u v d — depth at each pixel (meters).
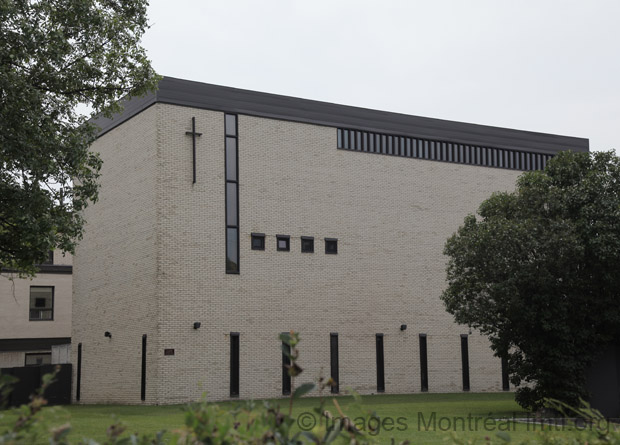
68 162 21.91
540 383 23.41
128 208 30.00
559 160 25.39
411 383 32.56
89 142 23.02
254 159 30.23
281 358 29.59
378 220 32.88
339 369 30.94
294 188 31.00
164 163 28.33
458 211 34.97
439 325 33.66
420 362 32.97
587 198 23.38
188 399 27.50
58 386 32.75
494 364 34.69
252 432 5.21
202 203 28.83
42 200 20.94
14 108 20.08
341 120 32.53
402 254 33.25
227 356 28.47
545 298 22.59
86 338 32.72
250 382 28.75
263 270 29.80
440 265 34.12
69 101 23.12
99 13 22.38
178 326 27.75
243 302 29.16
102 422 16.08
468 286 23.78
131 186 29.88
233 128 30.05
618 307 23.39
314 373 30.22
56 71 21.88
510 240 22.64
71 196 22.53
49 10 21.45
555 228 22.70
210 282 28.56
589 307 23.47
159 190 28.09
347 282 31.72
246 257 29.48
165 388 27.19
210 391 27.84
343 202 32.12
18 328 42.91
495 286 22.28
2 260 23.59
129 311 29.47
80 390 32.69
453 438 7.23
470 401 27.84
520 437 14.06
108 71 23.09
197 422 5.16
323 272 31.19
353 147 32.88
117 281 30.50
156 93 28.50
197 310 28.17
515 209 24.48
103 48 22.88
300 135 31.45
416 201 33.97
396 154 33.88
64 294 44.50
